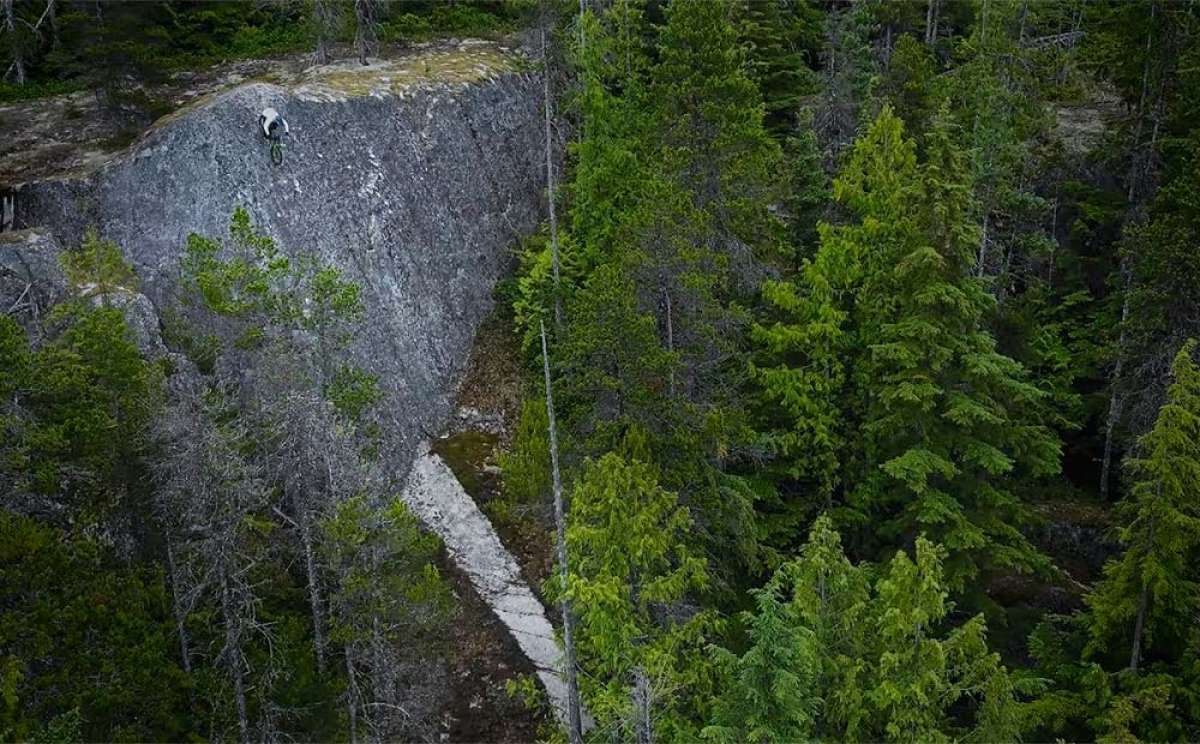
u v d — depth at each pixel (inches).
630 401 792.3
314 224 1224.2
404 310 1288.1
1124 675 704.4
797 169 1238.3
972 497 912.3
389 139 1382.9
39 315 987.3
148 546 765.3
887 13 1673.2
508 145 1616.6
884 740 620.1
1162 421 685.3
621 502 680.4
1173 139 1188.5
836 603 663.8
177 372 933.8
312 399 801.6
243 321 925.8
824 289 974.4
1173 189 1028.5
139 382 775.1
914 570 625.6
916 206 896.3
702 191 1087.6
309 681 788.0
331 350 960.3
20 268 1019.9
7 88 1502.2
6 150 1286.9
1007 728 621.9
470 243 1464.1
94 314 789.2
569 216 1526.8
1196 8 1363.2
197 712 714.2
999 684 628.4
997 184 1180.5
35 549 628.4
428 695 852.6
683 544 753.6
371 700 816.3
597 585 649.0
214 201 1161.4
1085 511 1181.1
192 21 1755.7
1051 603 1041.5
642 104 1295.5
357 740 795.4
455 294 1396.4
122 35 1360.7
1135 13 1205.1
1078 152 1491.1
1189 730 661.9
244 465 756.0
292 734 764.6
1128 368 1108.5
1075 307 1364.4
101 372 756.0
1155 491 706.2
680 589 682.8
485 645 997.2
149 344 967.6
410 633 863.1
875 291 952.9
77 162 1248.2
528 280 1275.8
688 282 842.2
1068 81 1652.3
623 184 1206.3
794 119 1651.1
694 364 880.9
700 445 812.0
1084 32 1598.2
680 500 804.0
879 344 917.8
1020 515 926.4
